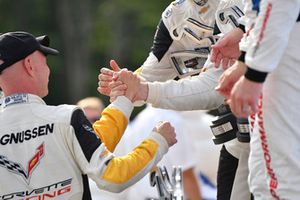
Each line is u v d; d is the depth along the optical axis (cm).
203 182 1848
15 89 1029
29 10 7156
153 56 1149
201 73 1060
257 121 906
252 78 867
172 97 1045
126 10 6638
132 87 1038
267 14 866
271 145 896
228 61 992
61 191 1006
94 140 1002
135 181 1009
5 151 1011
